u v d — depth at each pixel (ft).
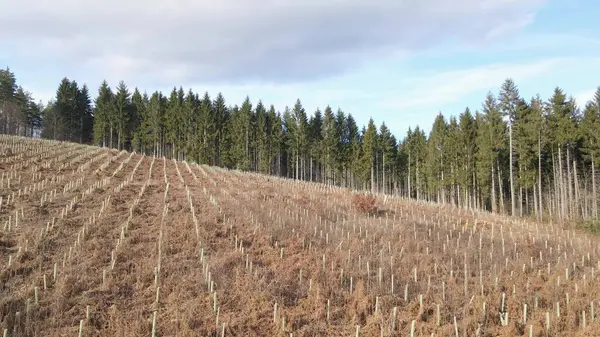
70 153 133.49
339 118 268.82
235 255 47.47
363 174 220.02
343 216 76.38
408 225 70.23
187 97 256.11
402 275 46.68
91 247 47.91
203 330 33.96
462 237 65.67
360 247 53.52
